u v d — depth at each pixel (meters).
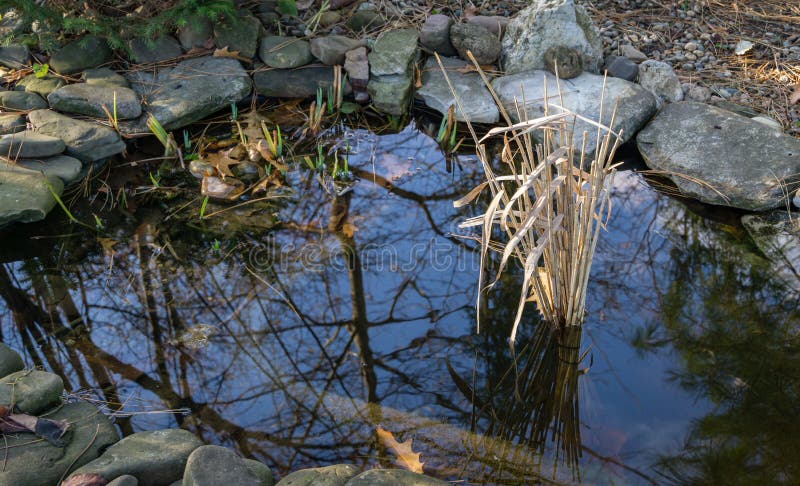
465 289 2.81
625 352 2.52
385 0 4.29
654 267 2.86
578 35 3.70
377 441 2.21
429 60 3.94
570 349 2.56
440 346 2.57
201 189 3.29
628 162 3.46
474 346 2.57
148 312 2.69
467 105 3.66
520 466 2.13
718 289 2.75
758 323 2.60
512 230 3.09
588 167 3.34
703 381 2.40
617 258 2.91
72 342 2.55
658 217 3.12
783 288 2.74
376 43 3.87
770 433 2.21
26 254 2.94
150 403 2.34
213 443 2.20
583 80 3.66
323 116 3.79
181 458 2.03
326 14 4.16
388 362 2.51
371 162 3.50
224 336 2.60
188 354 2.52
